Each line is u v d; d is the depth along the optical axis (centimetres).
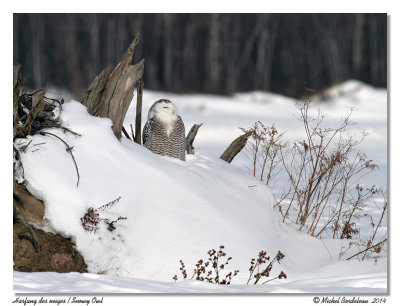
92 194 1153
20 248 1105
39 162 1150
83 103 1325
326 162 1583
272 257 1251
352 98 6425
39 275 1001
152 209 1197
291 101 6656
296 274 1245
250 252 1226
